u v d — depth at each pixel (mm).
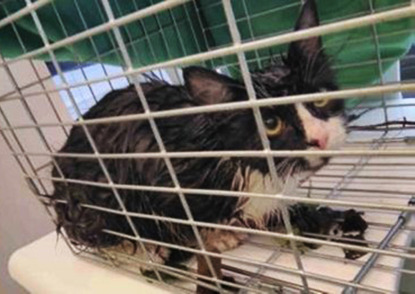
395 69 722
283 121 493
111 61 772
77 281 620
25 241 1163
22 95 549
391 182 580
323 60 575
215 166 527
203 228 511
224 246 550
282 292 450
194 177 529
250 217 539
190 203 523
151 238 574
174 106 565
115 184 523
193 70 457
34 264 703
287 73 537
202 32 894
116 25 340
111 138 594
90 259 662
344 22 230
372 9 591
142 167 560
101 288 584
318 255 492
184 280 533
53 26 704
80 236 635
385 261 452
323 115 529
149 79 645
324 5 693
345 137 546
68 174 620
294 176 512
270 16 780
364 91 247
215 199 524
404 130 669
